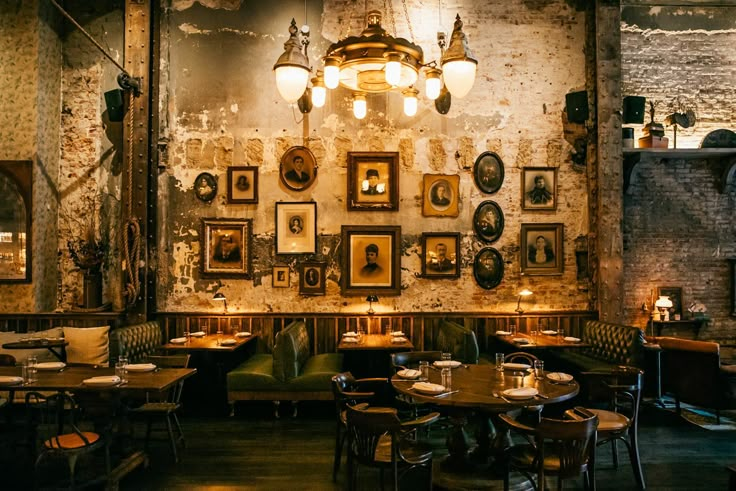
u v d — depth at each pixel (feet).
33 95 23.97
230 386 20.29
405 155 25.26
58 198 25.31
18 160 23.91
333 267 25.05
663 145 25.44
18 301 23.95
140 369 15.39
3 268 23.88
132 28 24.61
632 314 26.25
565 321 25.22
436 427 19.17
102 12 25.64
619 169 24.90
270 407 21.75
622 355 22.04
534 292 25.32
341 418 14.39
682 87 26.63
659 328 26.09
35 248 23.93
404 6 23.58
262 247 25.04
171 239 24.93
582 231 25.50
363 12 25.34
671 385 20.72
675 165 26.61
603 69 25.05
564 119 25.55
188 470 15.17
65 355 20.33
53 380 14.19
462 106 25.41
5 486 13.89
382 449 12.26
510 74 25.58
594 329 24.03
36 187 23.95
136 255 23.90
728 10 26.66
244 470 15.17
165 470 15.17
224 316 24.67
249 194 24.93
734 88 26.58
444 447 16.96
